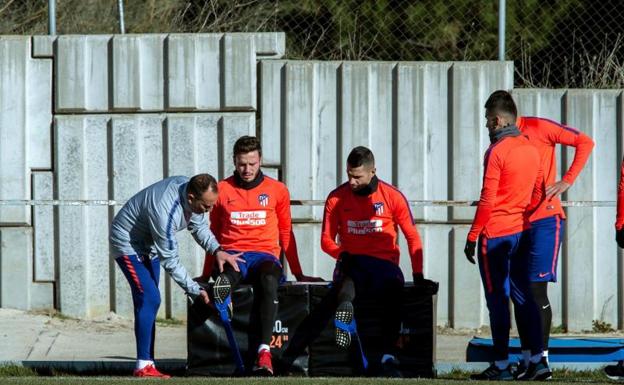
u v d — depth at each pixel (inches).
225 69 1346.0
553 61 1632.6
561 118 1348.4
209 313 976.3
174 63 1348.4
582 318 1352.1
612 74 1562.5
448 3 1689.2
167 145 1354.6
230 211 1012.5
